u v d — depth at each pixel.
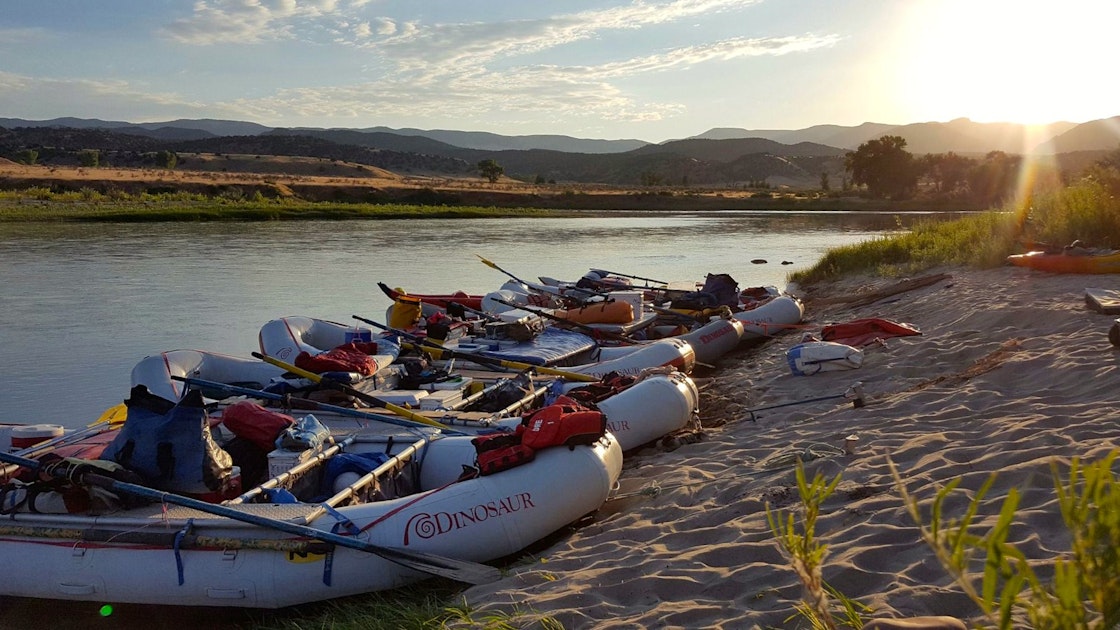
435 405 9.15
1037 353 8.84
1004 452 5.85
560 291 18.56
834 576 4.47
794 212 78.06
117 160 169.88
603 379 10.21
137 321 17.83
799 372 11.02
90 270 26.42
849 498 5.69
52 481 5.77
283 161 174.38
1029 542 4.38
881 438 7.07
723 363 14.18
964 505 5.07
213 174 112.56
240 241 37.78
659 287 22.14
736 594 4.60
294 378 9.66
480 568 5.52
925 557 4.52
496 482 6.20
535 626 4.50
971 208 83.56
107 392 12.24
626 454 8.80
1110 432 5.91
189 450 6.07
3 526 5.78
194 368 10.45
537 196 87.75
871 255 21.83
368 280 24.78
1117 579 1.56
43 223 46.97
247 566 5.52
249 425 7.10
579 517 6.52
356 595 5.70
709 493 6.66
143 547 5.61
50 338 15.98
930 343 10.92
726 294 16.94
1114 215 15.08
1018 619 3.67
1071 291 11.98
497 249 35.69
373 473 6.66
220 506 5.63
